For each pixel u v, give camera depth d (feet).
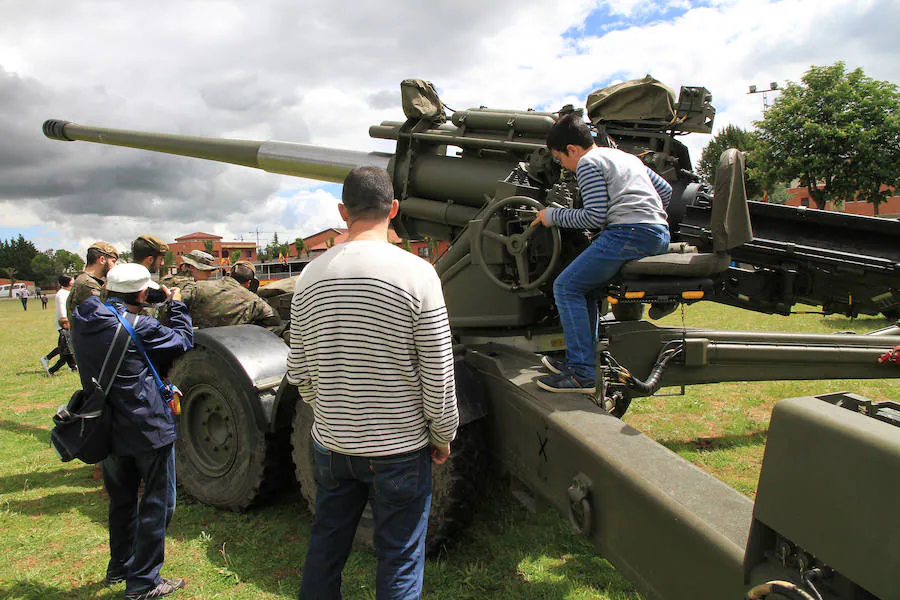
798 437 3.79
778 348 12.67
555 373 9.20
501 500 11.85
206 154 17.87
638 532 6.04
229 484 11.60
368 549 10.02
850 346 13.04
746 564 4.43
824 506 3.58
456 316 11.76
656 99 10.96
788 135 65.00
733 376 12.94
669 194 10.01
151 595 8.89
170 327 9.23
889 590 3.14
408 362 5.91
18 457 16.20
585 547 10.21
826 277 11.18
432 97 13.14
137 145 19.70
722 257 9.02
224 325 14.17
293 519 11.53
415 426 6.07
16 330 67.36
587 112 11.84
